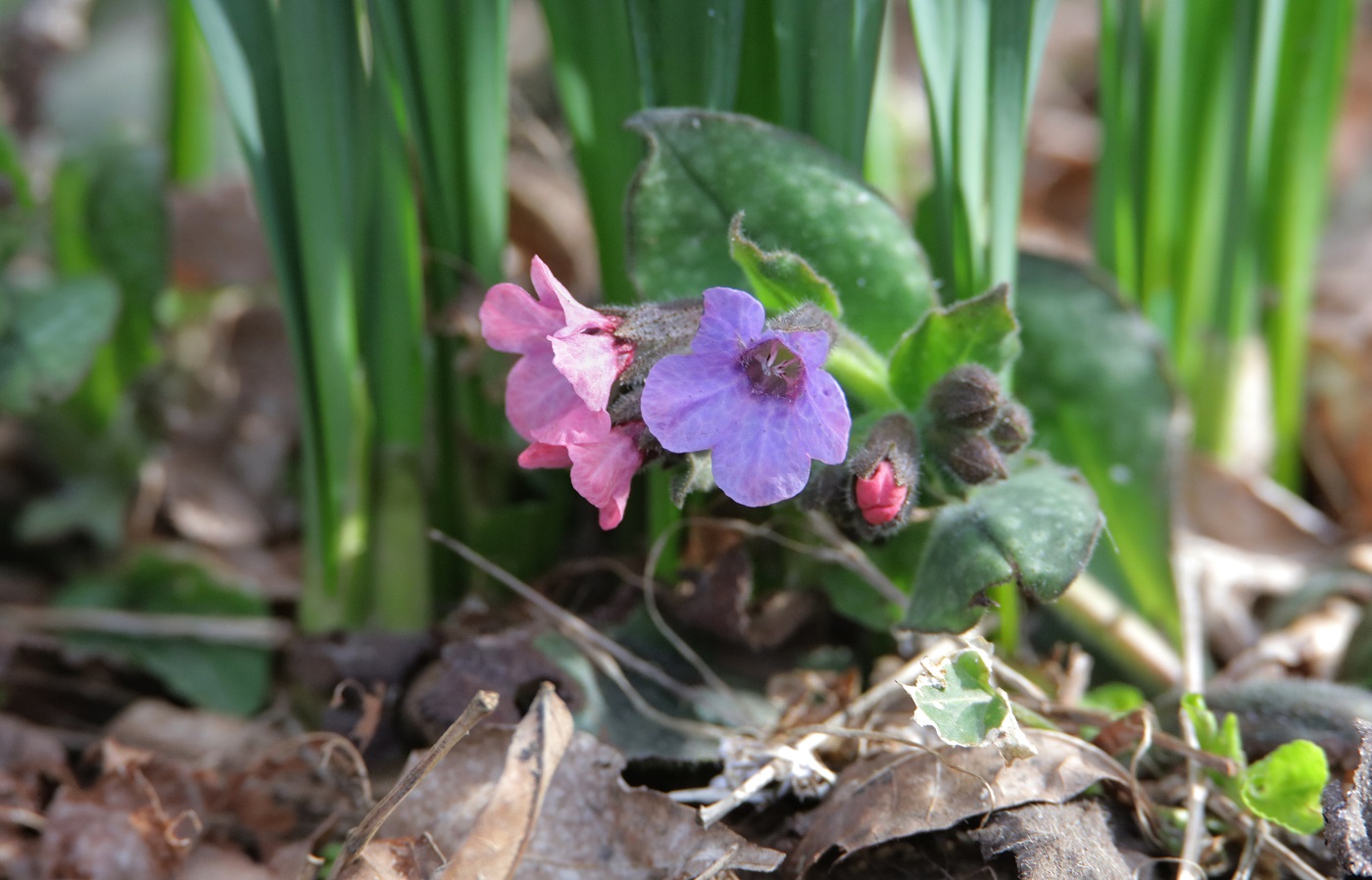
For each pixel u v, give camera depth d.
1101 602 0.29
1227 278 0.31
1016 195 0.27
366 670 0.29
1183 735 0.27
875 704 0.28
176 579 0.31
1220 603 0.31
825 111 0.27
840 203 0.27
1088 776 0.26
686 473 0.25
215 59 0.27
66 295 0.31
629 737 0.27
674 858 0.26
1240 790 0.26
